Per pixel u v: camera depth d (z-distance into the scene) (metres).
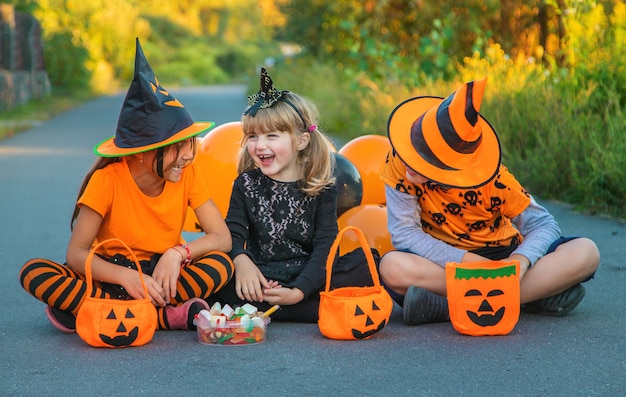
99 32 36.53
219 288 4.00
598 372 3.26
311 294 4.09
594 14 9.41
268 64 24.83
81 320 3.64
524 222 4.11
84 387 3.16
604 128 7.86
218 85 43.25
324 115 13.45
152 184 4.00
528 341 3.68
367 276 4.16
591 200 7.03
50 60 25.56
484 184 3.76
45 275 3.81
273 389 3.11
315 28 20.39
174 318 3.90
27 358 3.53
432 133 3.78
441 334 3.81
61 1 29.02
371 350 3.58
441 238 4.13
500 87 9.21
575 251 3.96
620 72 8.52
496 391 3.07
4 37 19.58
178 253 3.90
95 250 3.87
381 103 11.25
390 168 4.11
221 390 3.11
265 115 4.04
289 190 4.18
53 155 11.56
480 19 13.11
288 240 4.19
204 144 5.43
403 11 14.66
